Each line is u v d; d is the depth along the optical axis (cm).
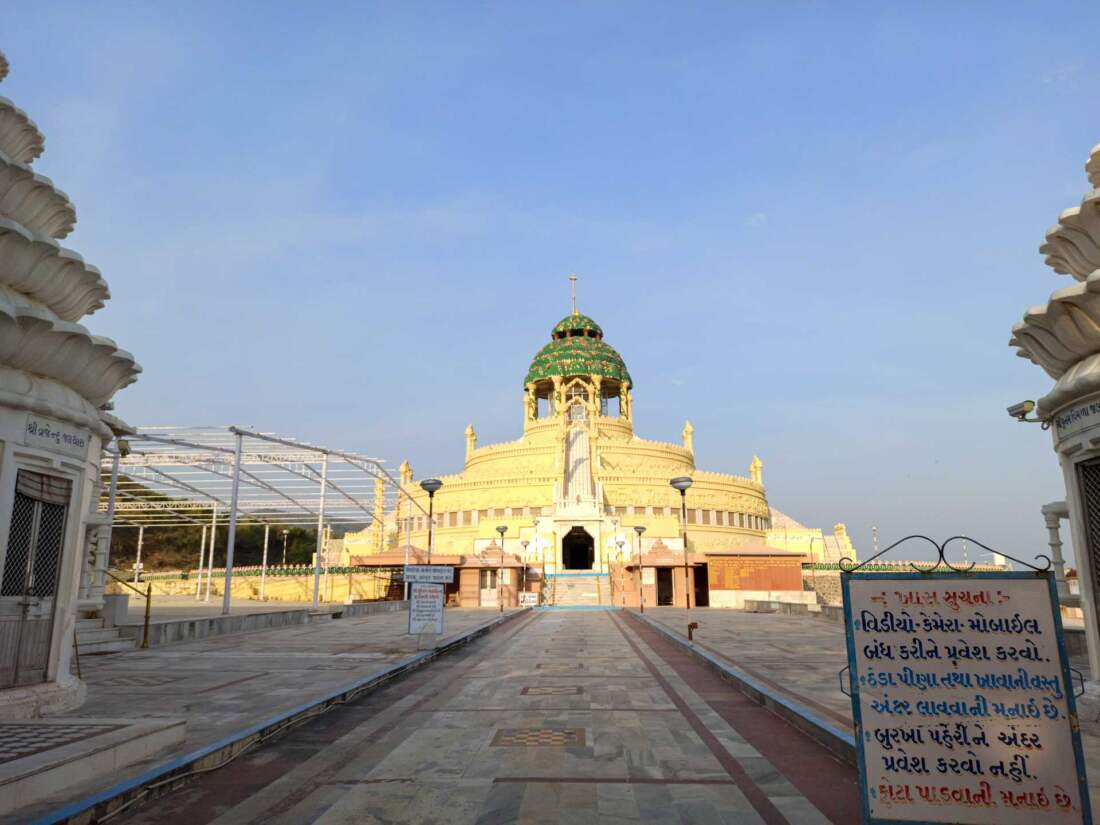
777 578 5288
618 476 8319
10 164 1088
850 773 829
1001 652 629
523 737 1009
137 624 2216
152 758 831
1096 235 1093
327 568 6781
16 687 1020
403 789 774
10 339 1020
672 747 948
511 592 5453
